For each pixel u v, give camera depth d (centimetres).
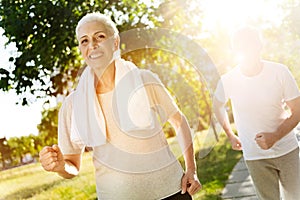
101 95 225
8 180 922
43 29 895
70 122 238
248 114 355
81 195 705
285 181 360
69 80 927
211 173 686
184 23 887
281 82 346
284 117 353
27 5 897
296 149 357
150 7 875
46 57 892
